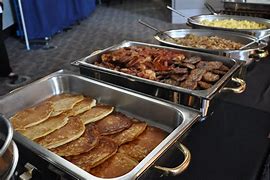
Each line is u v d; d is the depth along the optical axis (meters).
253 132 0.99
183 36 1.67
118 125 0.91
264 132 0.98
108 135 0.87
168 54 1.27
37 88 1.04
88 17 4.52
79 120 0.92
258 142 0.94
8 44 3.26
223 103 1.14
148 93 1.01
